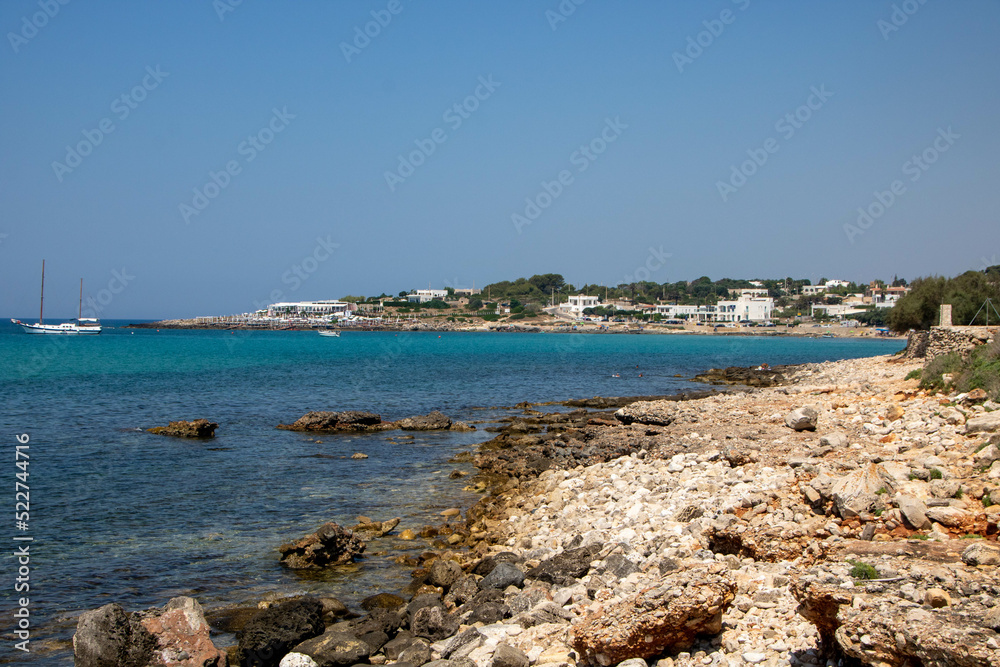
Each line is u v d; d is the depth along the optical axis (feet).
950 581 28.19
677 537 47.52
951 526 38.58
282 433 116.37
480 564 51.03
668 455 77.87
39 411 137.39
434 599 43.78
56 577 50.85
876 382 124.26
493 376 237.04
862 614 25.96
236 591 48.91
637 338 651.66
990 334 118.42
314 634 40.83
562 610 38.32
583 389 198.39
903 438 63.57
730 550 43.06
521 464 88.43
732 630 31.17
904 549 34.78
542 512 65.51
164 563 54.24
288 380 213.66
